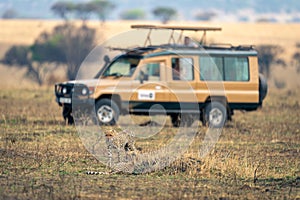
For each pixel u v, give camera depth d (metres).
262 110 64.12
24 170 32.56
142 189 29.09
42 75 131.38
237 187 30.09
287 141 45.31
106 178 31.33
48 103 65.12
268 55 141.38
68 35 145.12
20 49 149.75
